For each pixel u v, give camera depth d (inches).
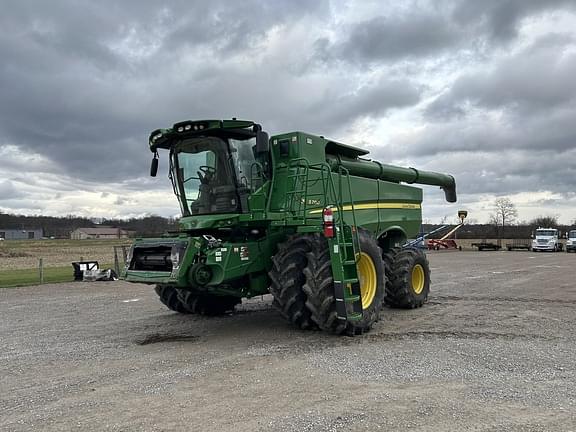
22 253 1760.6
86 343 306.2
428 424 163.2
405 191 458.0
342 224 297.0
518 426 160.7
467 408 176.9
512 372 219.9
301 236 313.4
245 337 307.0
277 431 160.4
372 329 323.0
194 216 337.1
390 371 224.1
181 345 291.9
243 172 330.6
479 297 475.2
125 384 216.8
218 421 170.2
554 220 3097.9
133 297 549.6
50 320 401.1
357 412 174.7
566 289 536.1
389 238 447.5
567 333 303.3
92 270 779.4
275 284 304.5
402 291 396.8
